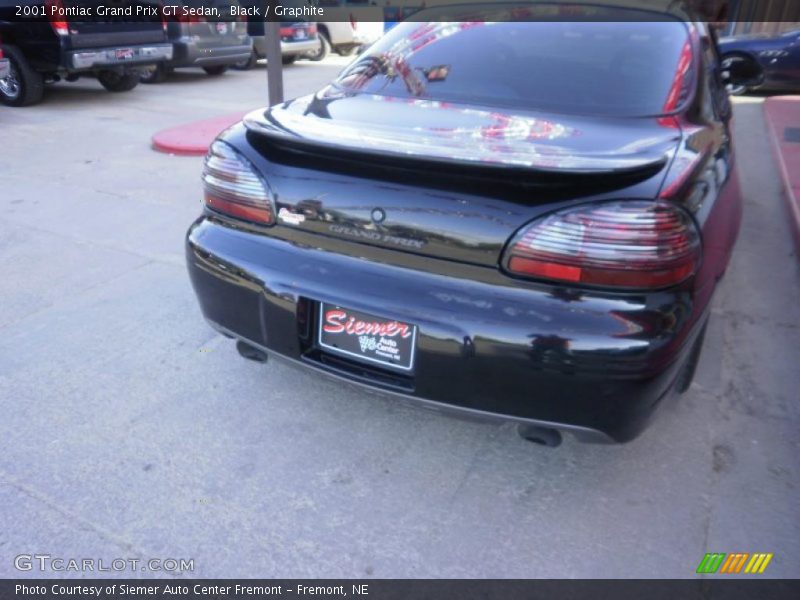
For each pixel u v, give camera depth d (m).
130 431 2.43
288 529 2.04
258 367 2.85
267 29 5.73
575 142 1.92
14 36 8.00
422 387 1.92
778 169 5.99
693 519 2.10
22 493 2.13
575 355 1.71
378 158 1.86
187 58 10.01
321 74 12.03
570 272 1.71
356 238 1.95
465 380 1.86
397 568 1.92
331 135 1.98
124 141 6.73
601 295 1.72
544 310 1.74
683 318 1.75
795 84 9.41
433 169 1.81
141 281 3.61
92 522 2.04
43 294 3.44
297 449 2.38
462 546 1.99
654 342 1.69
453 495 2.19
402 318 1.86
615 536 2.04
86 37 7.95
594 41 2.52
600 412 1.79
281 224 2.08
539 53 2.49
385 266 1.92
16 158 6.02
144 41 8.66
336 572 1.90
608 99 2.27
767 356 3.05
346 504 2.14
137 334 3.08
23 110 8.23
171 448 2.36
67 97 9.18
